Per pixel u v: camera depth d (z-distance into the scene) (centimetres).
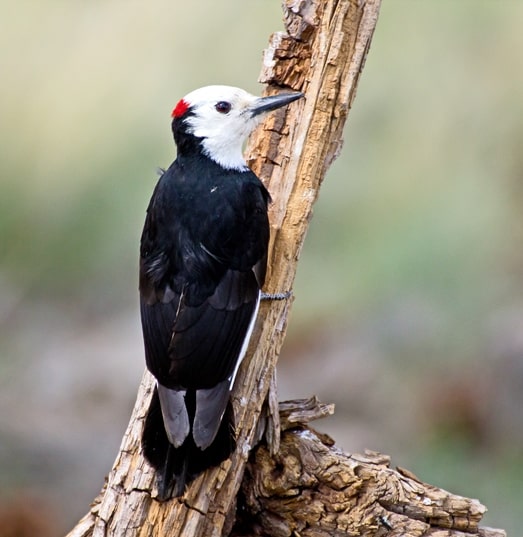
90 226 1557
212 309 769
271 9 1505
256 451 797
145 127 1527
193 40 1516
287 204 824
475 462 1223
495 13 1480
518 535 1109
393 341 1398
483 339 1370
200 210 802
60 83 1542
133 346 1474
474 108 1466
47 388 1393
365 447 1251
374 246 1472
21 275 1588
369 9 828
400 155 1474
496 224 1452
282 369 1403
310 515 794
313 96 827
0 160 1555
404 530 790
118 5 1555
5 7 1597
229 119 838
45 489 1195
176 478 723
